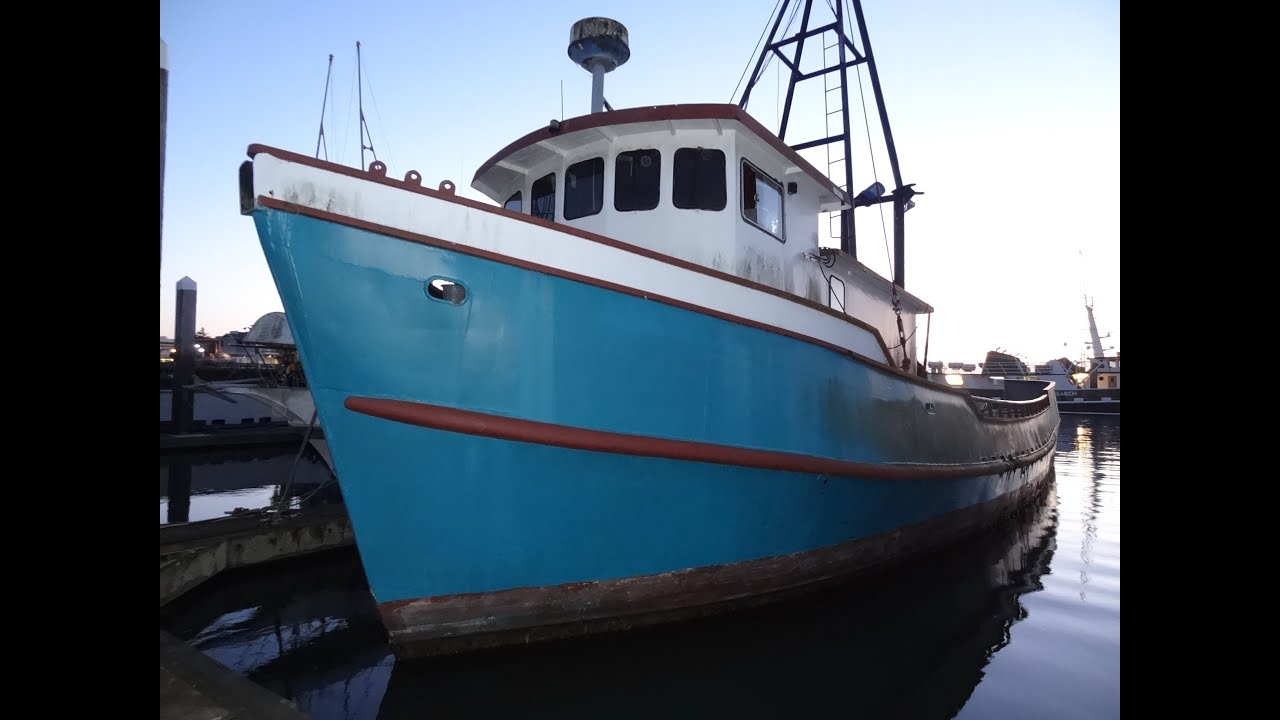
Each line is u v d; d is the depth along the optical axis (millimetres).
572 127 6098
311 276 4059
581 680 4766
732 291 5480
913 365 10984
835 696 4715
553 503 4781
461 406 4441
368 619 5980
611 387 4867
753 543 5785
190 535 7125
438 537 4574
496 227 4488
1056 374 44031
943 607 6676
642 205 6199
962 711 4504
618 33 7004
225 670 3877
